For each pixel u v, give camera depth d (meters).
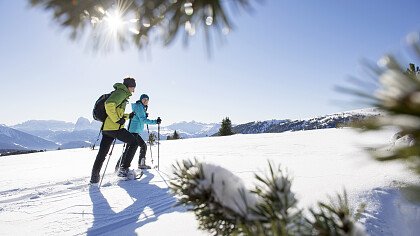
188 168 1.05
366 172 4.31
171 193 1.07
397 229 2.80
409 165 0.44
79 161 11.67
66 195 5.48
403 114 0.37
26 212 4.53
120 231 3.47
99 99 6.70
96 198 5.10
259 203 0.96
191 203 1.01
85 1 0.79
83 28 0.85
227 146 12.33
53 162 11.78
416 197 0.46
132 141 6.71
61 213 4.36
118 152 14.50
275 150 9.34
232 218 0.95
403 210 3.03
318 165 5.63
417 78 0.37
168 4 0.78
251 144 12.38
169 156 10.42
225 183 0.99
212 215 0.99
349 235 0.77
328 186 3.84
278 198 0.93
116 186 5.98
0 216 4.39
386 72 0.37
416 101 0.36
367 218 2.89
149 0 0.78
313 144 10.23
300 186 3.97
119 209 4.39
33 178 7.91
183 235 2.91
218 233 0.99
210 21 0.76
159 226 3.34
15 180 7.76
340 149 8.09
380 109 0.39
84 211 4.40
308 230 0.88
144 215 3.98
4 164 12.19
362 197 3.32
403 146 0.42
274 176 1.00
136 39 0.84
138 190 5.47
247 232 0.84
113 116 6.33
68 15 0.81
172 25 0.79
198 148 12.76
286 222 0.88
